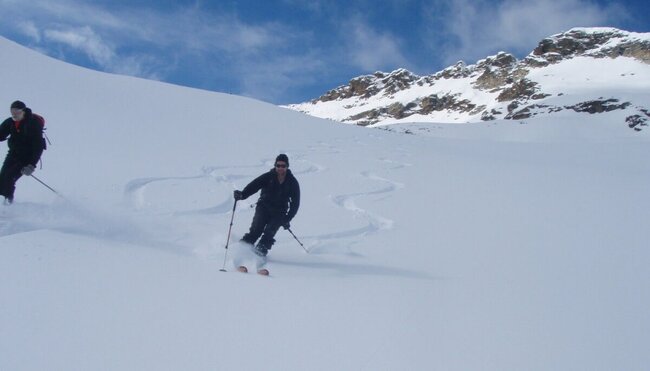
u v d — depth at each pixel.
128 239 5.89
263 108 24.91
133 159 10.50
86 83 19.89
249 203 8.48
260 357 3.17
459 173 14.09
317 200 9.39
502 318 4.09
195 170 10.28
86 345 3.12
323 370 3.06
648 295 4.80
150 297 4.01
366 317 3.98
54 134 11.87
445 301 4.46
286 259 5.93
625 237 7.35
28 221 5.93
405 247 6.61
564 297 4.68
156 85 23.95
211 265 5.21
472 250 6.49
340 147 17.70
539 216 8.79
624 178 14.60
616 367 3.29
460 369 3.17
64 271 4.38
